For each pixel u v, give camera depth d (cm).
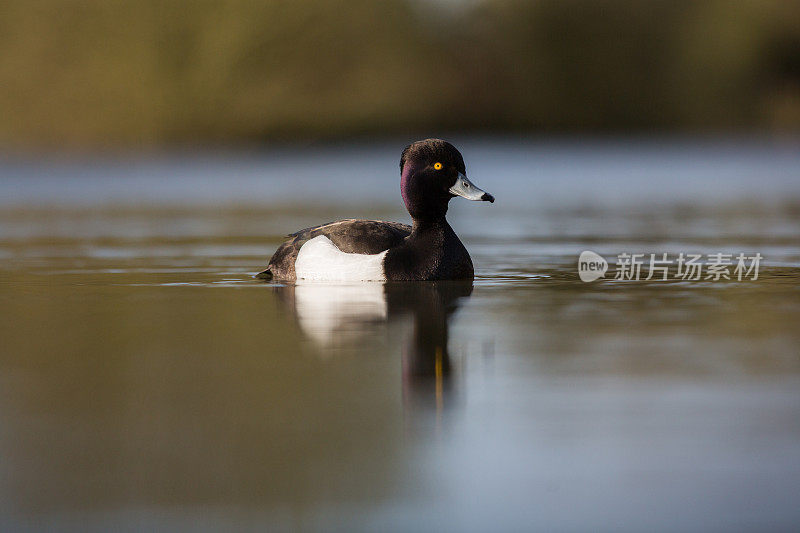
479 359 897
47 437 684
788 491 588
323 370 859
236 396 779
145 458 643
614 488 595
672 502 575
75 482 606
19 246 1828
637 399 765
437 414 732
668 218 2320
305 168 4519
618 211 2530
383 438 677
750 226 2114
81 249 1784
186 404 757
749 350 925
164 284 1369
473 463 634
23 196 3152
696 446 660
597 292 1284
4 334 1018
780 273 1448
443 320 1088
